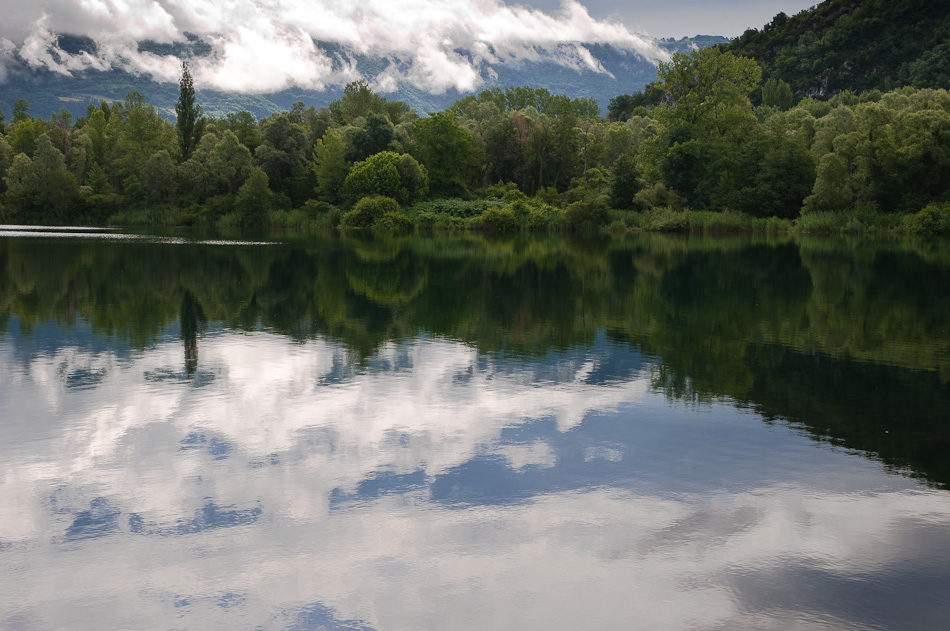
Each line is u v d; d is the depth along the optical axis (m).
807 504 8.64
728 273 39.03
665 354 17.52
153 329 20.59
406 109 161.38
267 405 12.65
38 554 7.23
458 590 6.61
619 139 123.94
